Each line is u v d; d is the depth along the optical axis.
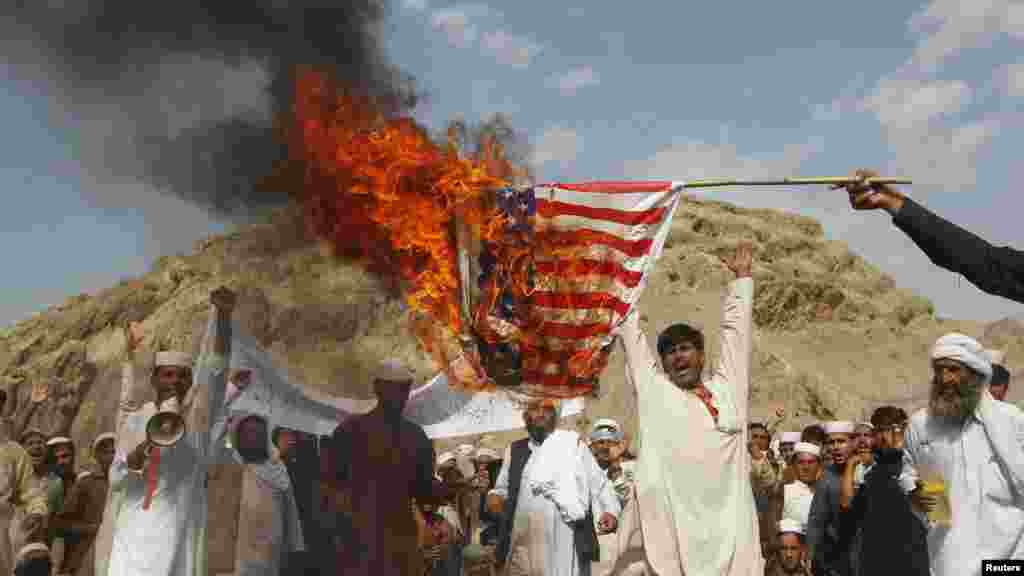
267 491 8.53
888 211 4.77
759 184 6.26
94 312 47.44
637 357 7.03
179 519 8.14
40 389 14.09
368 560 7.80
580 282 7.32
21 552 9.59
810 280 55.62
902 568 7.57
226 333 8.52
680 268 48.06
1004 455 5.62
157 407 8.27
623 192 7.30
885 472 7.80
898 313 57.12
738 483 6.75
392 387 8.02
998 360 7.66
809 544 8.60
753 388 41.84
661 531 6.66
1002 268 4.47
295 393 8.69
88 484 10.50
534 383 7.44
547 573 9.69
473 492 12.27
